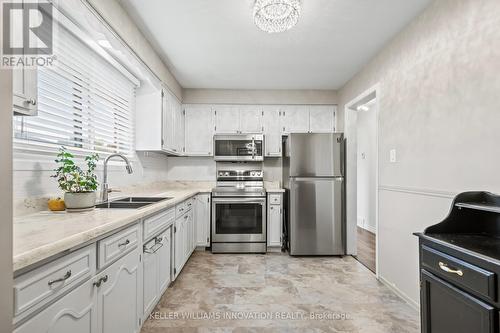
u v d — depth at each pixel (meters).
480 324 1.07
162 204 2.04
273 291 2.47
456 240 1.32
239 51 2.80
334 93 4.08
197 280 2.71
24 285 0.81
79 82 2.02
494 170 1.49
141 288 1.74
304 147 3.60
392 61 2.51
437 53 1.92
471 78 1.64
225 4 2.00
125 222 1.41
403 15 2.14
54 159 1.70
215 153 3.88
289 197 3.63
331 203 3.57
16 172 1.41
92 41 1.96
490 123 1.51
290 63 3.11
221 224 3.67
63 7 1.53
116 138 2.65
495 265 1.02
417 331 1.85
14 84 1.05
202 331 1.84
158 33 2.44
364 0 1.95
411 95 2.21
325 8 2.04
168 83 3.29
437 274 1.32
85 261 1.13
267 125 4.05
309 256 3.56
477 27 1.59
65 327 1.00
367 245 4.10
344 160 3.69
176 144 3.70
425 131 2.04
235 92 4.05
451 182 1.79
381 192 2.67
